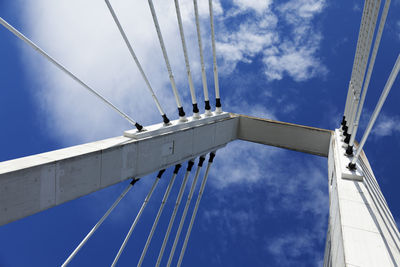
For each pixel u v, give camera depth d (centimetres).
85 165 913
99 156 955
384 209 769
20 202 761
